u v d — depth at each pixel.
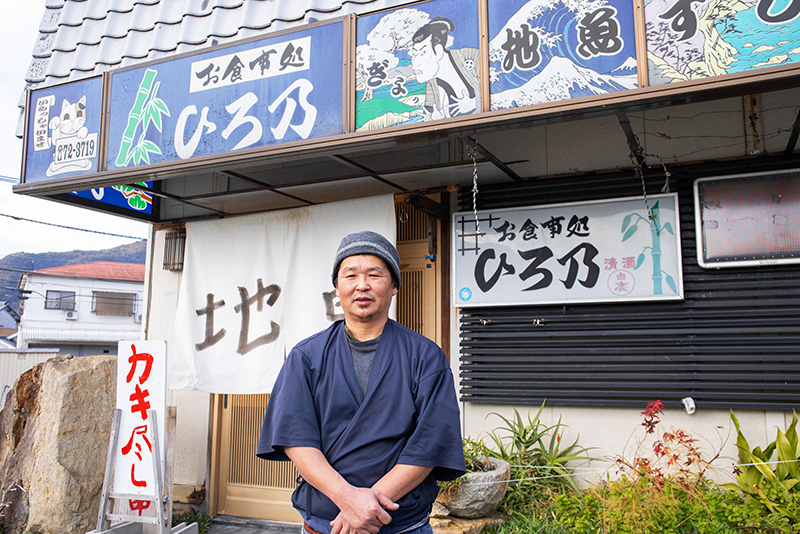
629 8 3.60
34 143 5.52
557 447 4.89
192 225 6.63
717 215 4.68
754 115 4.54
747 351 4.51
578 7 3.71
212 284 6.39
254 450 6.61
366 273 2.32
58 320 31.06
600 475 4.86
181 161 4.76
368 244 2.36
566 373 5.02
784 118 4.48
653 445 4.37
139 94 5.11
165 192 6.04
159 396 4.84
